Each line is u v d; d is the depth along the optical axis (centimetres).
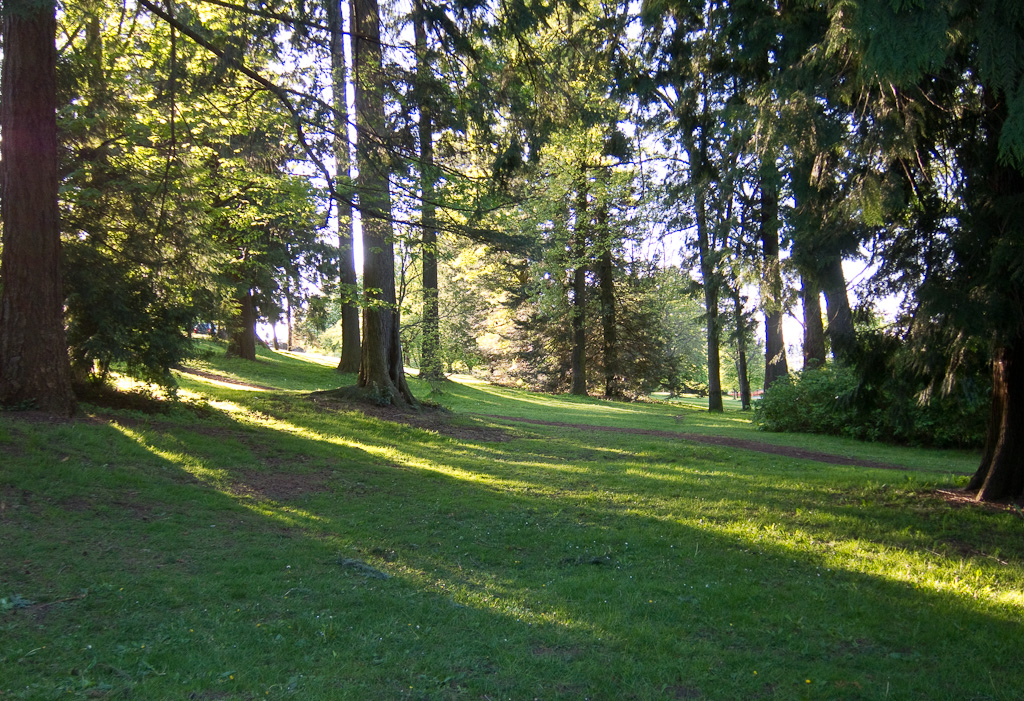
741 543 757
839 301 912
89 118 1083
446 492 983
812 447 1789
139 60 1293
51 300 961
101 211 1142
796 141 836
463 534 769
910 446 1939
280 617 493
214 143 1242
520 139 995
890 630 521
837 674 444
